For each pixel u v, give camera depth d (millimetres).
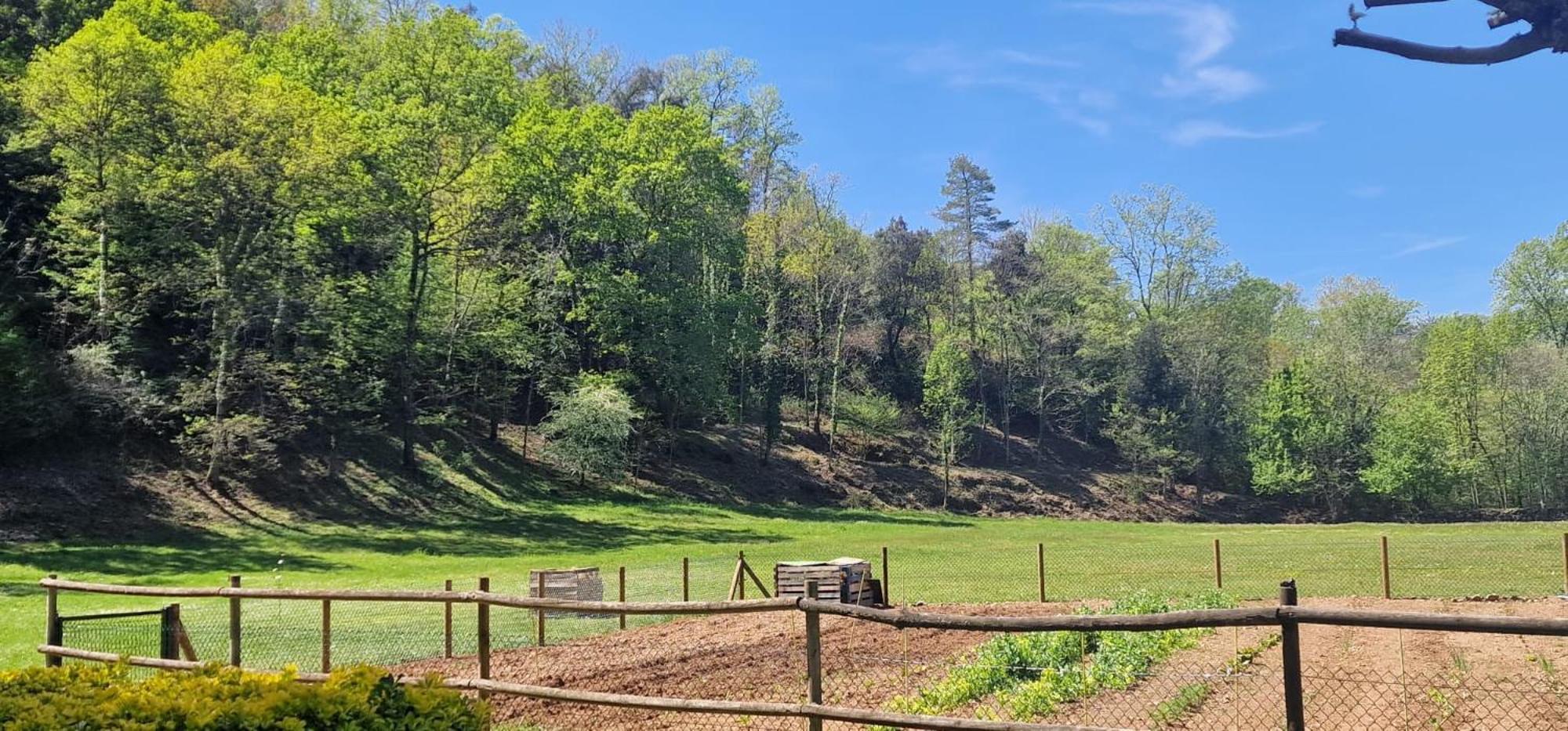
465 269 53812
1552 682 10523
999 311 83312
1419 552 34406
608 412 54219
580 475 55188
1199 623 5938
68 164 40719
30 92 38969
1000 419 86812
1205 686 10633
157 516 37844
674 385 60812
